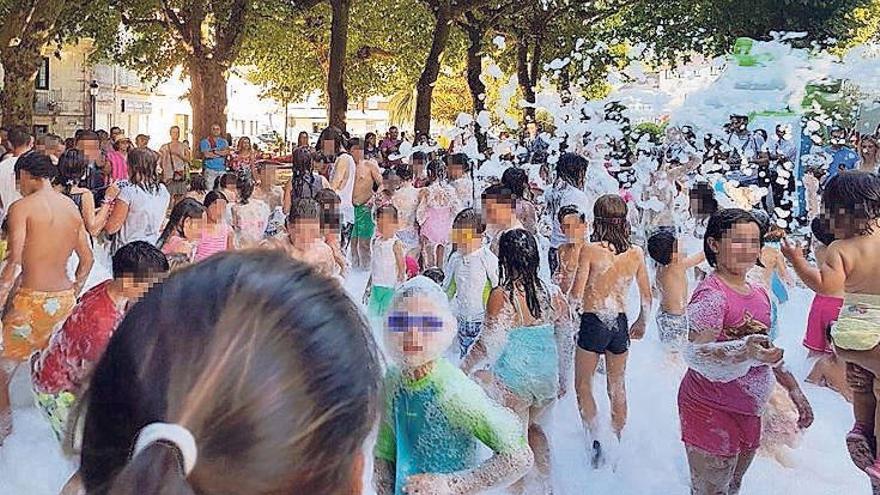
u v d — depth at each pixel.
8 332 5.91
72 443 1.26
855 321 4.61
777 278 9.03
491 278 6.24
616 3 26.23
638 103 14.49
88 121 41.28
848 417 6.57
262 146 42.06
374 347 1.26
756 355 4.55
